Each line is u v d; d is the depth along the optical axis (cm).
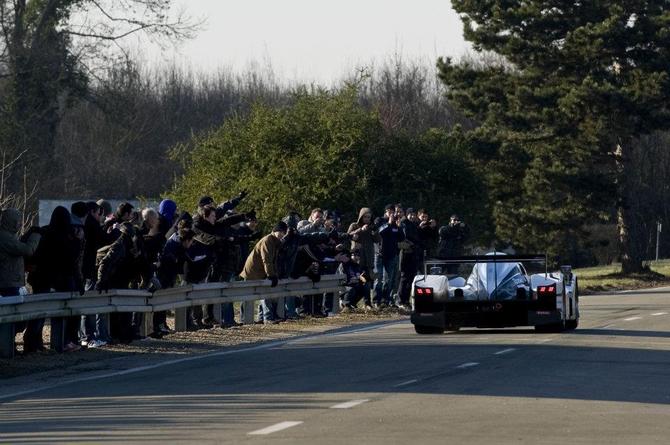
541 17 15638
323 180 12256
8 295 5494
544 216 16638
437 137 13712
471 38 16038
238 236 6950
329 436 3100
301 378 4516
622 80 15462
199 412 3603
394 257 8881
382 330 7231
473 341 6219
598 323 7700
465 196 13712
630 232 16000
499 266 6862
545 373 4653
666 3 15450
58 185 17875
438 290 6756
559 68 15912
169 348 6047
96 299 5925
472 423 3334
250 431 3194
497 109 15938
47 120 17150
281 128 12400
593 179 15675
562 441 3033
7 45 16300
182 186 12850
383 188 13175
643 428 3278
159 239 6269
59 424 3428
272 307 7744
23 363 5316
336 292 8638
